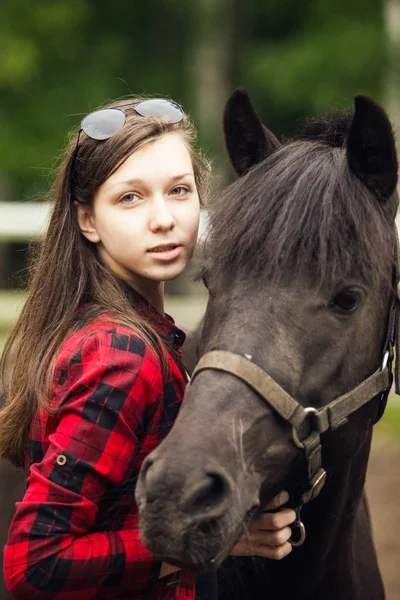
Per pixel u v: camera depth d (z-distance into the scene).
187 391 2.71
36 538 2.57
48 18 17.80
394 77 17.48
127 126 2.91
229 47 19.14
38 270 3.04
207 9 19.25
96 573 2.61
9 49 17.14
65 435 2.62
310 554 3.24
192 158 3.19
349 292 2.78
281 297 2.76
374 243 2.82
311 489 2.88
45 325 2.94
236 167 3.36
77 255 3.00
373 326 2.94
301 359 2.75
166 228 2.92
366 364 2.94
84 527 2.62
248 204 2.89
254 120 3.29
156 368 2.75
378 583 3.82
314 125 3.29
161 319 3.05
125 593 2.75
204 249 3.05
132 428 2.68
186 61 19.42
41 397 2.74
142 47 19.38
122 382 2.65
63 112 17.59
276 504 2.89
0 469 3.94
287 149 3.10
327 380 2.80
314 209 2.80
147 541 2.40
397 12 17.66
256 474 2.66
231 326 2.75
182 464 2.41
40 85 17.73
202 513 2.41
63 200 3.03
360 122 2.90
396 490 7.23
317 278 2.76
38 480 2.61
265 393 2.67
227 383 2.66
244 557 3.35
